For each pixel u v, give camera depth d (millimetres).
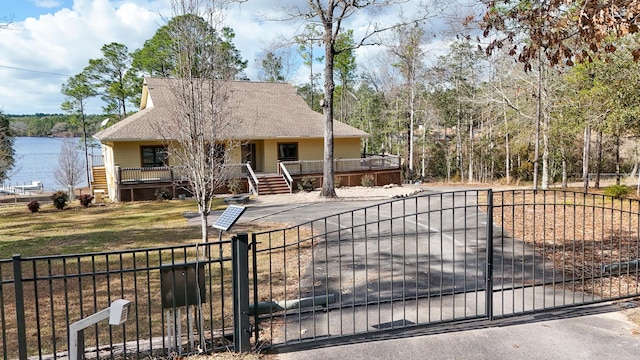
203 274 4152
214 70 9055
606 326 4891
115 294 6496
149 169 19891
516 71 21422
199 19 8750
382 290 6285
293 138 24562
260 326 5031
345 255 8398
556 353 4266
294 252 8812
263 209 15766
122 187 19578
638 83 13086
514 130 26609
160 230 12055
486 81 26250
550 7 5723
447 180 38219
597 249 8219
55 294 6566
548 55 6102
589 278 5879
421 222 11836
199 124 8539
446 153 40250
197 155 8539
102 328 5215
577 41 5977
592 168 32219
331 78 18547
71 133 40750
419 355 4242
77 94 37094
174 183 20078
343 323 5109
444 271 7203
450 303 5719
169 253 9242
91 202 19859
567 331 4770
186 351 4223
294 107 27359
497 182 33250
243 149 24609
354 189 22500
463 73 35312
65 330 5199
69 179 30797
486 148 36719
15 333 5098
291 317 5344
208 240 10414
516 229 10328
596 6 5156
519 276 6832
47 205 20422
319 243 9555
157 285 6918
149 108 23891
